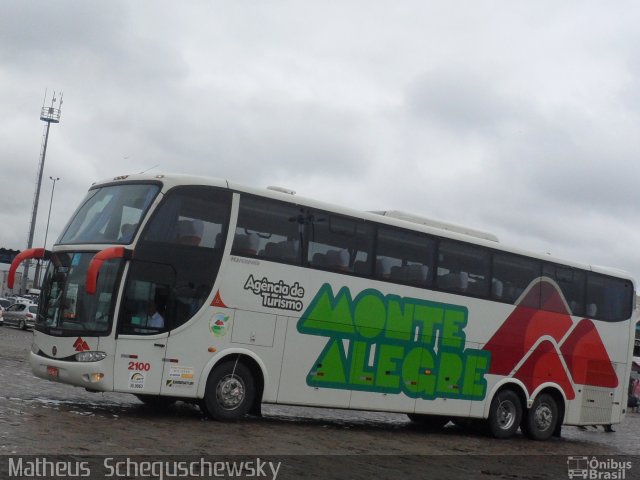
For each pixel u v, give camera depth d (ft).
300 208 52.47
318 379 52.65
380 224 56.13
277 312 51.03
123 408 51.80
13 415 41.45
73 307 47.32
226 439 42.65
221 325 48.93
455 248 60.23
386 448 48.52
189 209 48.32
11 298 217.56
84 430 39.45
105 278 46.50
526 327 64.18
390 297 56.18
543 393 65.82
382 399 55.72
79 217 51.13
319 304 52.80
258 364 50.29
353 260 54.60
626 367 71.87
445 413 59.21
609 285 71.00
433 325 58.44
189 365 47.83
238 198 49.96
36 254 50.93
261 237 50.70
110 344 45.60
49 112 249.34
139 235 46.70
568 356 67.10
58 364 46.70
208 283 48.55
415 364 57.41
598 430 85.46
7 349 100.32
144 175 49.39
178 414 51.24
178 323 47.50
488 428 62.75
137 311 46.42
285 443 44.19
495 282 62.49
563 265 67.41
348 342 54.03
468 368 60.44
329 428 55.42
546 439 66.13
